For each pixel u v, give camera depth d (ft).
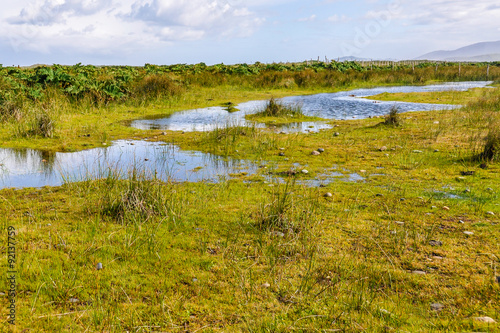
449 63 179.11
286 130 37.68
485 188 19.60
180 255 12.87
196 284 11.20
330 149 29.32
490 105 47.65
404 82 103.19
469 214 16.42
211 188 19.98
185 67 106.11
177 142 31.89
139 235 14.12
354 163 25.34
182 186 20.34
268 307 10.13
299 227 14.66
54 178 21.79
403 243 13.74
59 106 43.16
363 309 9.88
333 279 11.41
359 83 97.55
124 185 18.22
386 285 11.18
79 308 9.91
